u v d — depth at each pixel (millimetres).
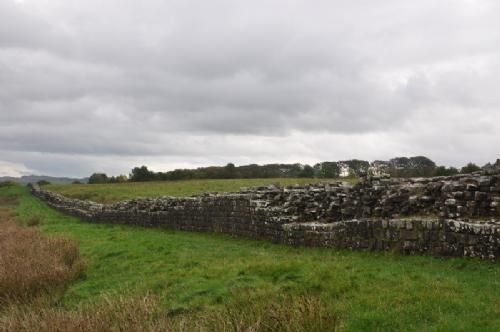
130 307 9109
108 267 16688
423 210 15305
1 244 21656
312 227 17719
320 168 67562
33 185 99688
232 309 9484
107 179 119125
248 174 97125
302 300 9102
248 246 20000
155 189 67000
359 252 15422
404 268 12570
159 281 13461
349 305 9977
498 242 11820
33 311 9711
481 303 9250
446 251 13109
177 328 8320
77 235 26500
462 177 15250
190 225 28031
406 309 9375
